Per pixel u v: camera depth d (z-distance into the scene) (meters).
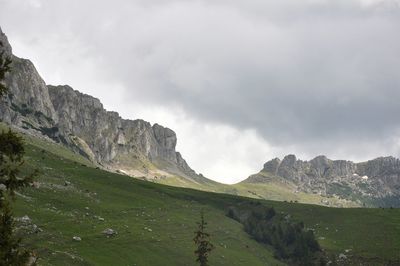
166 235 114.81
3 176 27.94
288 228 147.38
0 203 28.55
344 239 150.62
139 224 118.88
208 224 145.50
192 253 105.31
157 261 92.50
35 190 118.12
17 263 27.59
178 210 157.88
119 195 155.00
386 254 134.50
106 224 107.62
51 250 74.88
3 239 27.83
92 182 162.12
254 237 144.62
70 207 115.38
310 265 126.88
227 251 119.50
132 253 91.38
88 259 77.75
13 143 27.61
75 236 87.94
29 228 83.25
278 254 132.50
